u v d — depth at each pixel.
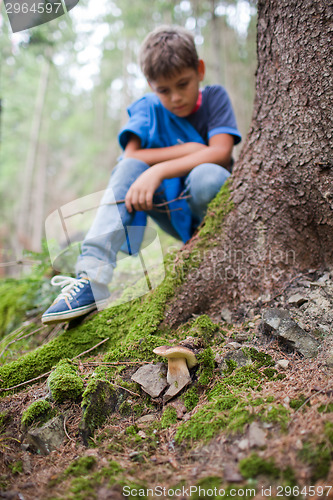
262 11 1.51
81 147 18.56
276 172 1.51
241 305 1.55
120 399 1.24
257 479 0.83
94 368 1.36
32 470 1.06
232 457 0.92
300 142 1.42
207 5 7.17
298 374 1.17
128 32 9.41
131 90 12.56
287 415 0.98
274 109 1.50
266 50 1.52
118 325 1.56
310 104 1.38
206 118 2.11
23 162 12.62
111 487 0.91
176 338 1.46
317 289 1.43
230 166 2.10
